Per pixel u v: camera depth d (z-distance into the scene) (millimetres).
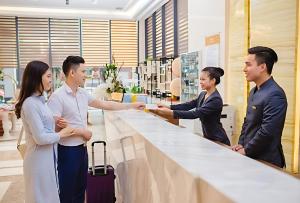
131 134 2502
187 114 3119
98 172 3107
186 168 1364
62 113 2738
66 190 2766
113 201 3061
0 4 9836
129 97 4754
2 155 5953
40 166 2447
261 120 2342
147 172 2035
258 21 4273
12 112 7641
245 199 992
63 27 11148
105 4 10016
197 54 5719
